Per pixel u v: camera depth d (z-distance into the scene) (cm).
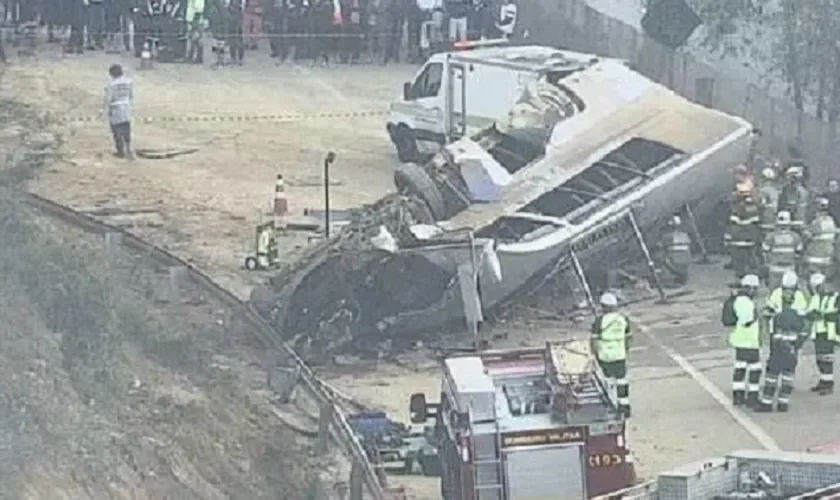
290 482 2642
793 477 2295
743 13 5684
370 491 2633
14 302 2623
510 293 4019
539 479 2712
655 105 4484
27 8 6512
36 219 3272
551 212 4169
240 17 6594
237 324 3319
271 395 3059
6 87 5812
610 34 6241
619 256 4269
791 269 4062
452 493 2811
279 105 6000
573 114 4434
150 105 5881
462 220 4081
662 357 3847
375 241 3781
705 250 4566
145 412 2556
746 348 3488
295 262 3838
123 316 2939
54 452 2197
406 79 6488
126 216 4644
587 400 2739
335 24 6694
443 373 3038
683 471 2283
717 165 4431
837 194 4491
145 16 6488
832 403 3531
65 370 2519
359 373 3694
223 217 4709
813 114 5553
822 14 5478
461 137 5150
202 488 2427
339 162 5362
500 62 5112
